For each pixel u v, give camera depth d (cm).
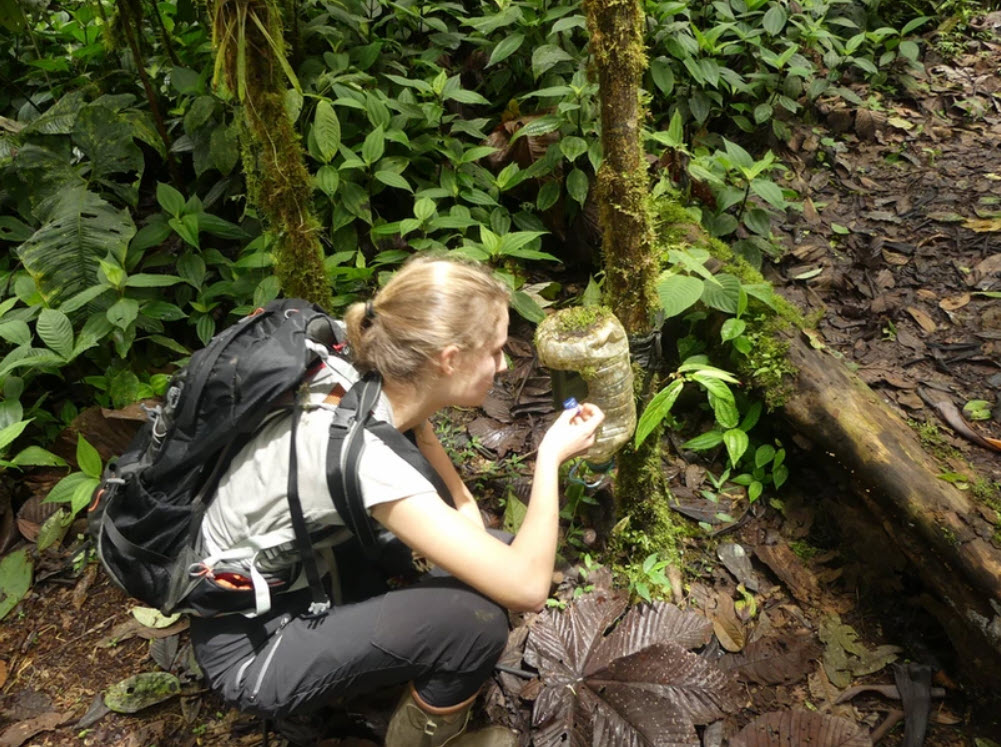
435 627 166
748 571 240
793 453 263
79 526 260
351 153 301
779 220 358
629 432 200
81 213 286
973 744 199
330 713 204
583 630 215
